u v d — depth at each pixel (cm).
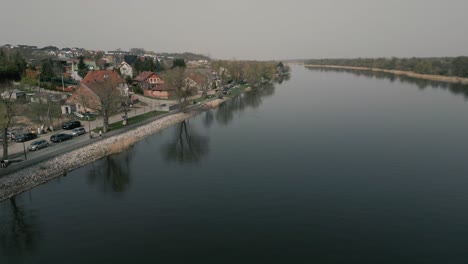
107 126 7438
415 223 3700
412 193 4447
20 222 3784
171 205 4194
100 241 3409
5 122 4975
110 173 5344
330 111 10369
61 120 8031
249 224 3719
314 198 4338
